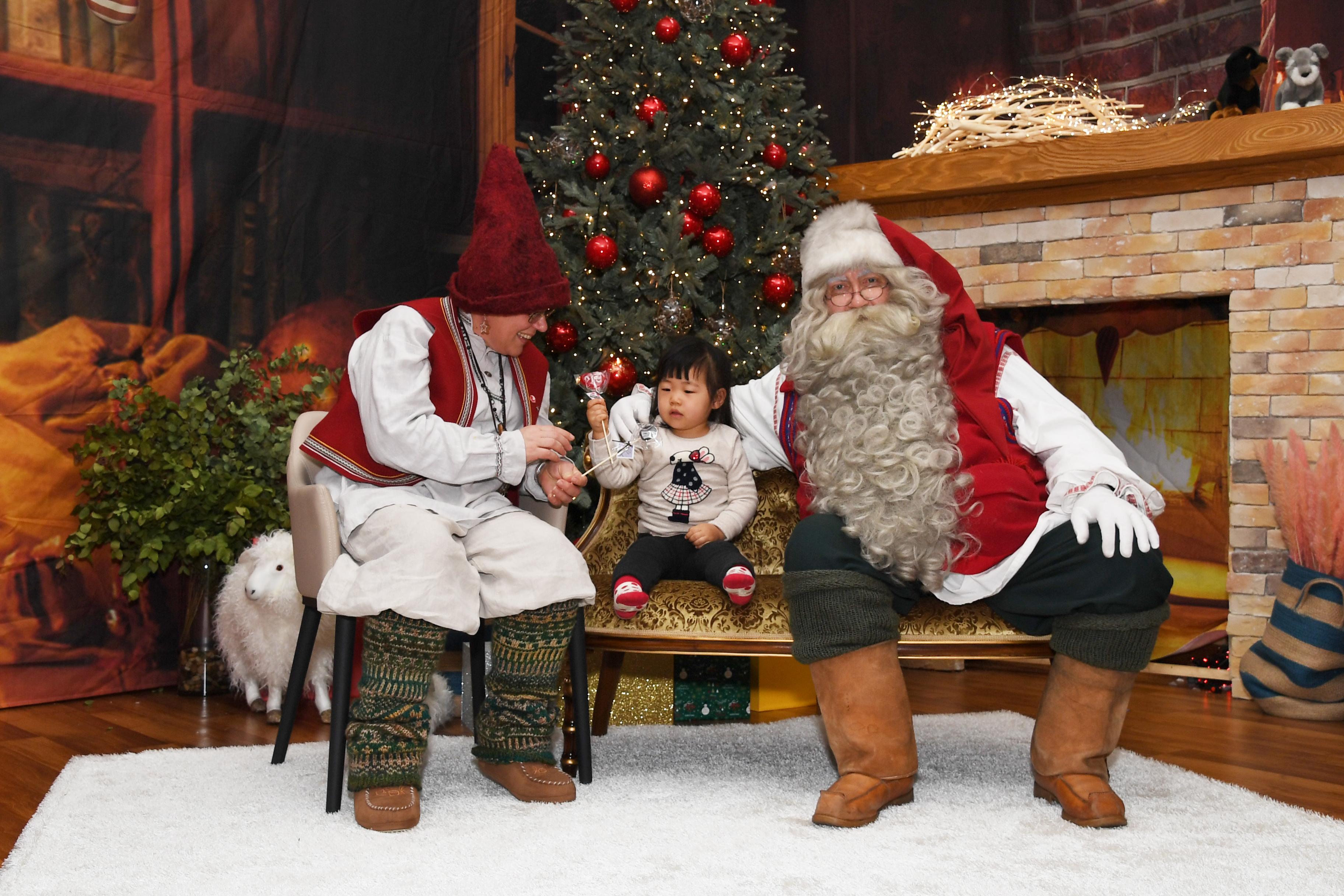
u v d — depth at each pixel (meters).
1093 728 2.17
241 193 3.92
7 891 1.71
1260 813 2.20
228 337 3.90
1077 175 3.84
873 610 2.12
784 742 2.89
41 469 3.44
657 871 1.80
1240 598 3.70
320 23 4.15
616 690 3.21
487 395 2.37
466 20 4.66
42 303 3.44
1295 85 3.86
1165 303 4.09
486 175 2.34
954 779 2.48
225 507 3.48
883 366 2.34
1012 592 2.19
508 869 1.81
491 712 2.33
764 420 2.71
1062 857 1.89
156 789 2.33
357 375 2.27
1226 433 3.97
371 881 1.75
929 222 4.23
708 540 2.59
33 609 3.45
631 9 3.72
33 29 3.41
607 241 3.50
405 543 2.11
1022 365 2.48
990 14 5.61
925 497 2.14
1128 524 2.09
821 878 1.77
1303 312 3.58
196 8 3.78
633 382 3.49
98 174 3.56
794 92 3.94
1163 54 5.19
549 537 2.29
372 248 4.33
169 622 3.78
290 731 2.61
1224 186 3.69
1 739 2.97
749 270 3.76
